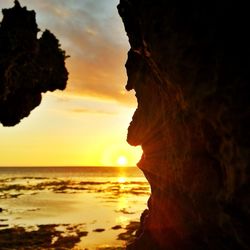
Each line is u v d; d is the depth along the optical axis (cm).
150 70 965
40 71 1956
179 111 742
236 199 503
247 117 489
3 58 1752
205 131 611
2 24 1789
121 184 8294
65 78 2109
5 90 1842
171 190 863
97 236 2267
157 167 977
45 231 2428
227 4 543
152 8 717
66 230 2494
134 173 18625
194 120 654
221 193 566
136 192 6022
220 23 553
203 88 580
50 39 1989
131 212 3528
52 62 1994
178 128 770
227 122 525
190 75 611
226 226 567
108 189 6662
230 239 577
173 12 645
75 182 9012
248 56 502
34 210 3681
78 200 4725
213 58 562
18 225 2733
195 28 598
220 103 541
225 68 535
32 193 5772
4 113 1975
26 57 1841
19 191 6166
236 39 525
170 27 654
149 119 1047
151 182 1087
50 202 4475
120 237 2225
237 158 503
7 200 4697
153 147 1012
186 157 734
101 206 4050
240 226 514
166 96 841
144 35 771
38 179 10669
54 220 3000
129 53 1224
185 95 638
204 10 582
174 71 655
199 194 678
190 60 607
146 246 1034
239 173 497
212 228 642
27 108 2042
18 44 1767
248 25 509
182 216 809
